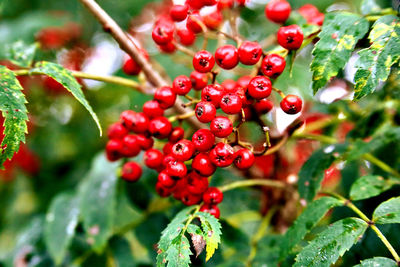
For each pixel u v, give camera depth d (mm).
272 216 496
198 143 420
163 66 560
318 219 432
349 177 495
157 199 506
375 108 476
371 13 433
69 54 665
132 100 555
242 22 539
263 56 437
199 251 412
